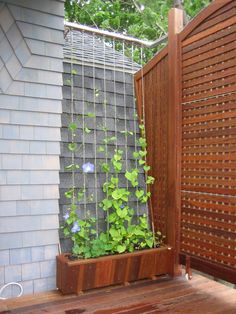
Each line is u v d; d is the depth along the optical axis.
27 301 2.55
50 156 2.82
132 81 3.50
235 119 2.48
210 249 2.70
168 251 3.07
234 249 2.49
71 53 3.13
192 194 2.88
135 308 2.43
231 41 2.51
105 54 3.40
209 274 2.70
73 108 3.07
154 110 3.31
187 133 2.94
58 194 2.86
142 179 3.40
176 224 3.03
